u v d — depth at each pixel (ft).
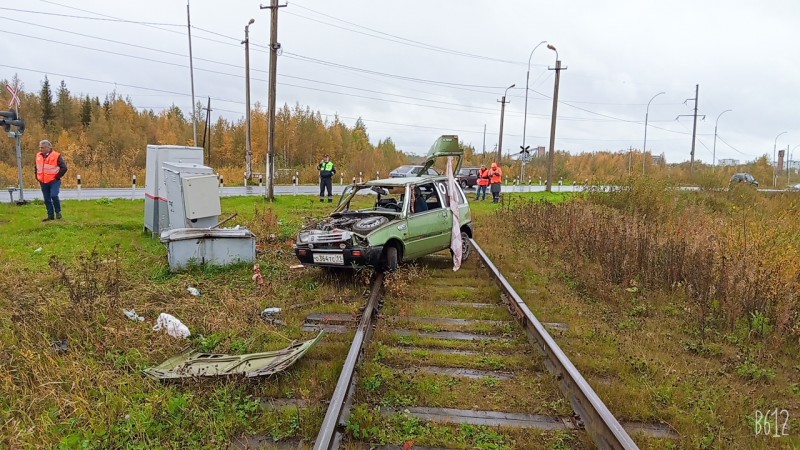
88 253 30.40
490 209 69.00
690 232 35.68
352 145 240.32
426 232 30.04
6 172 125.39
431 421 13.02
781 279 23.59
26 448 11.18
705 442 12.32
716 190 81.20
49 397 13.28
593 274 28.73
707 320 21.97
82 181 111.86
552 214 46.65
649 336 20.06
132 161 191.42
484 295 25.17
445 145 34.01
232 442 12.13
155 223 36.70
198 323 19.69
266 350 17.70
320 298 23.80
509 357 17.25
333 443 11.28
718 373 16.76
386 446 11.93
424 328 20.24
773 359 18.26
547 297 25.43
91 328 17.67
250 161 102.83
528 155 126.11
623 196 58.70
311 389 14.47
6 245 32.17
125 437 11.96
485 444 11.91
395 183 30.50
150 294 22.66
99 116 226.38
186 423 12.55
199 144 232.12
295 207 60.95
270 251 33.55
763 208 60.18
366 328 18.47
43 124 232.94
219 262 28.40
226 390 13.97
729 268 25.00
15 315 17.80
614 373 16.62
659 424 13.50
